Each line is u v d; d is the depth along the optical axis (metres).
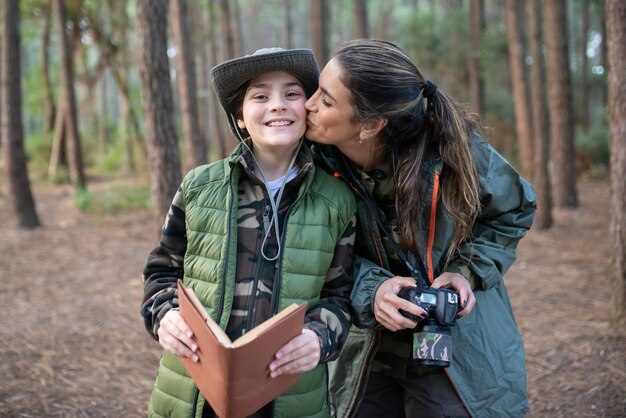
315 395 1.53
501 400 1.73
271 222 1.50
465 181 1.59
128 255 6.71
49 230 8.10
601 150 14.73
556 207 9.59
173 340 1.36
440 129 1.60
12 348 3.86
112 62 12.86
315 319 1.48
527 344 3.80
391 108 1.51
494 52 13.27
